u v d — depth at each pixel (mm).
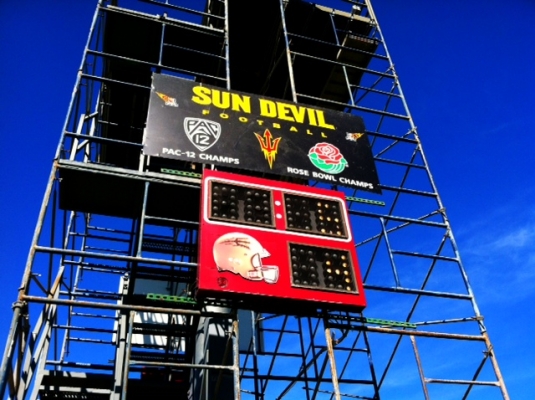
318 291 11148
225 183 12234
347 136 15281
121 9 16094
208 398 13961
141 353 15781
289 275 11141
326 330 11133
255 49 20516
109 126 18859
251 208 12000
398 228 15125
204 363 14602
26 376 10805
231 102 14547
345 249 12086
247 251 11180
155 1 16594
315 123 15133
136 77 18562
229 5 19391
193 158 12859
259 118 14508
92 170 11969
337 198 13117
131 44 17891
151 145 12719
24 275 9688
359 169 14609
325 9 19922
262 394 14891
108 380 13492
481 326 12609
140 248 11180
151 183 12742
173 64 19359
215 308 15516
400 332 11789
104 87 17906
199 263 10703
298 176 13664
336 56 20344
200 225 11297
